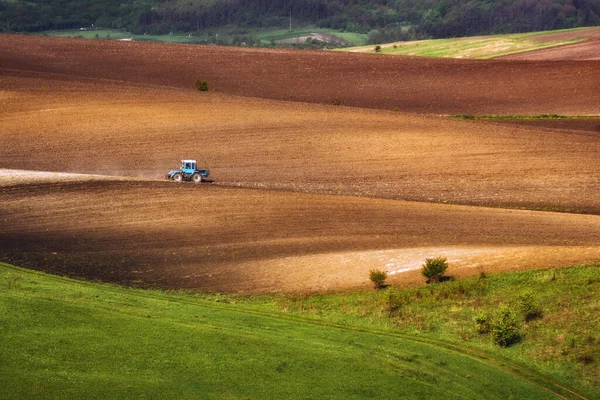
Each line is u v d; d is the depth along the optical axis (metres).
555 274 135.00
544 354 112.19
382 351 110.19
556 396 101.81
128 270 144.12
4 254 150.50
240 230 167.75
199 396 94.06
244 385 97.31
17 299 118.75
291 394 96.00
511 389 102.50
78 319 113.06
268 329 115.81
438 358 109.38
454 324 121.50
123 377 97.12
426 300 129.00
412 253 151.62
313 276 141.25
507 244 157.38
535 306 122.94
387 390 98.62
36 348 102.62
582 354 110.69
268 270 144.38
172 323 114.50
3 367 96.88
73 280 136.50
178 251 154.75
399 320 123.25
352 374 101.94
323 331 116.94
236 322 118.00
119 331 109.94
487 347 115.12
